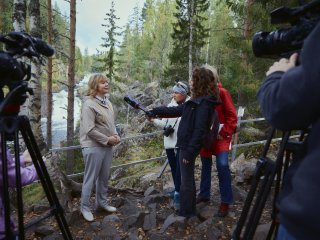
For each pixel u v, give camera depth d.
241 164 6.67
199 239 3.94
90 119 4.33
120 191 5.85
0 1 16.50
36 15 9.11
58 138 30.06
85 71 86.75
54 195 2.38
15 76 1.91
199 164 8.14
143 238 4.14
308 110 1.13
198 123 3.83
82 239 4.12
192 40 26.67
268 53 1.57
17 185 1.99
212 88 3.92
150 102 33.16
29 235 4.18
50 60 14.04
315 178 1.11
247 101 10.81
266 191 1.68
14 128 1.96
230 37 10.29
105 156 4.56
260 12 9.21
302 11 1.40
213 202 4.99
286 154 1.79
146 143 15.27
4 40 1.98
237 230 1.81
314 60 1.09
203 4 27.16
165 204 5.16
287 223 1.20
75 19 12.33
